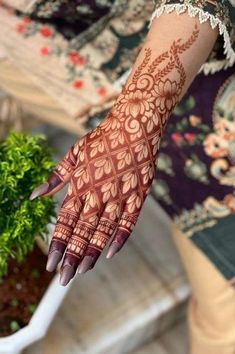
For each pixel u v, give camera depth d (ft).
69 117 3.43
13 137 2.65
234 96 2.84
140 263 3.86
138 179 2.09
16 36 3.34
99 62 3.24
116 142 2.10
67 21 3.23
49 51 3.30
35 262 2.99
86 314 3.64
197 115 2.92
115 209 2.06
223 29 2.27
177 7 2.21
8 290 2.93
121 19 3.11
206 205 3.00
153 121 2.14
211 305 3.26
